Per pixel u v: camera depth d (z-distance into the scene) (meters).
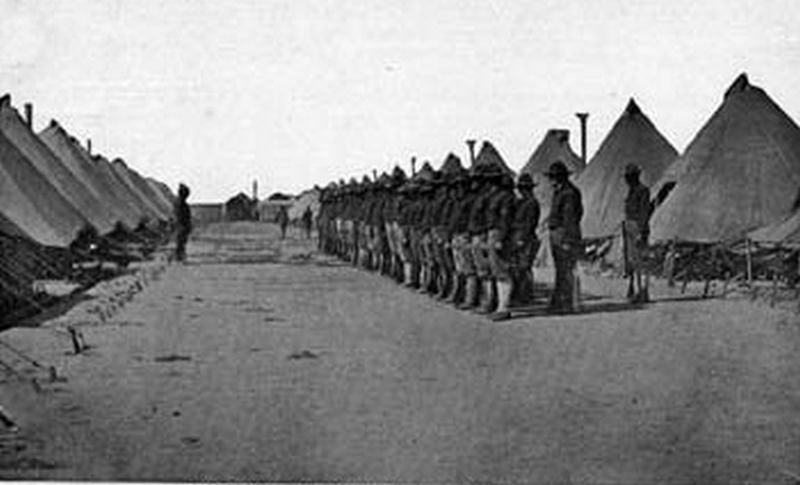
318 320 11.84
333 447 7.07
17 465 7.13
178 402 8.07
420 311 12.57
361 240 19.69
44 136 15.91
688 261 12.70
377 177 14.98
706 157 12.62
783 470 6.59
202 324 11.62
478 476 6.61
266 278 16.88
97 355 9.91
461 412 7.70
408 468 6.88
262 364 9.33
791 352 8.86
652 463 6.65
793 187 12.09
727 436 7.19
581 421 7.45
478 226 12.41
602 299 11.93
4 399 8.31
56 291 14.30
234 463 7.00
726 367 8.53
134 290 15.08
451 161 12.34
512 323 11.09
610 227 13.98
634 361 8.95
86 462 7.14
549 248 12.78
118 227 18.53
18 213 14.45
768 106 12.09
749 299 11.27
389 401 8.05
